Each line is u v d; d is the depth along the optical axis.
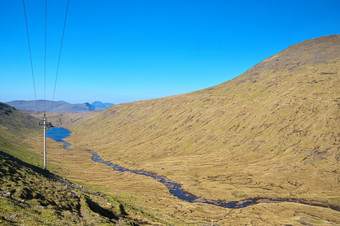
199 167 149.75
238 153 165.12
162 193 103.50
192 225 55.25
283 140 157.00
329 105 162.75
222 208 85.19
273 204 88.75
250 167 137.62
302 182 110.31
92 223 32.66
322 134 143.88
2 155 57.28
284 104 192.38
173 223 53.34
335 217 75.25
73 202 42.31
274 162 138.00
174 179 130.62
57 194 43.75
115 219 43.00
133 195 89.88
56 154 187.12
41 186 45.31
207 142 198.62
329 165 117.88
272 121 182.00
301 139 149.50
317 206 86.38
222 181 121.75
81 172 132.88
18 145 170.00
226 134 197.88
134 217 49.12
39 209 31.42
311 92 190.38
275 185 111.00
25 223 24.20
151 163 171.50
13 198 32.38
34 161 118.06
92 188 85.38
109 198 61.19
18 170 50.75
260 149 159.50
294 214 78.19
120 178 129.00
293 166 127.12
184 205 84.38
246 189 108.12
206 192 106.62
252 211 81.19
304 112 171.25
